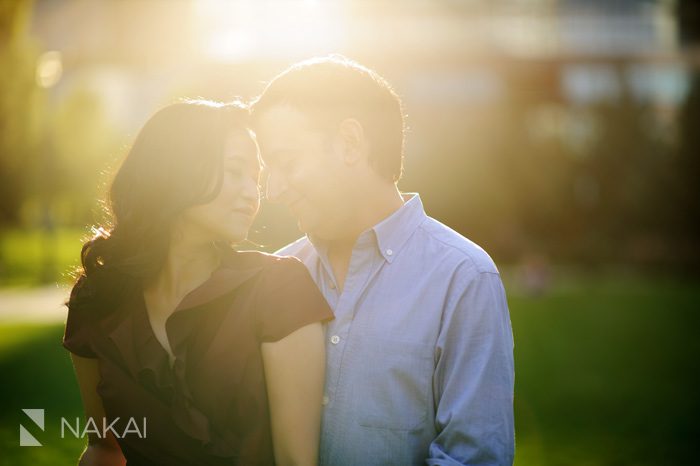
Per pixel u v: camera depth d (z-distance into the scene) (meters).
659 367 10.24
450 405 2.00
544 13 37.81
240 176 2.03
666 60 36.59
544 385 8.88
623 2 38.75
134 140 2.05
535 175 37.94
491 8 37.09
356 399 2.04
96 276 2.03
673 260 35.22
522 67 35.56
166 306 2.05
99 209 2.20
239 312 1.98
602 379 9.29
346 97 2.10
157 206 1.97
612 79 38.09
